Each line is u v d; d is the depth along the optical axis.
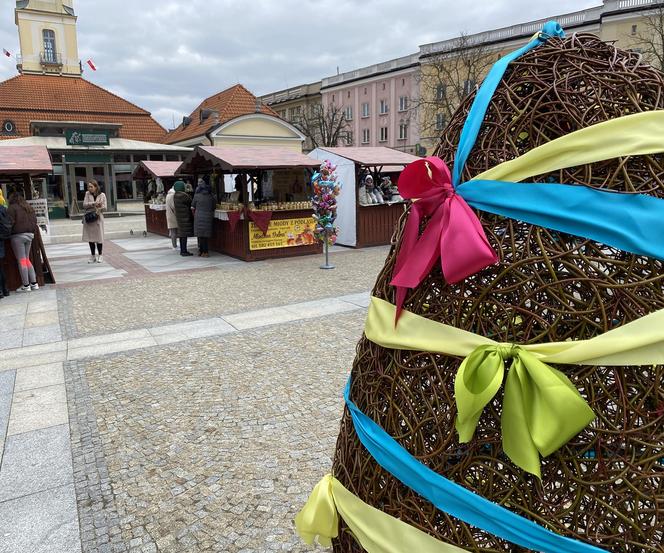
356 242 14.05
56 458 3.45
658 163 1.11
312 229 12.95
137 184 28.11
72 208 25.61
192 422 3.93
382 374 1.41
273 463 3.31
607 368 1.11
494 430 1.18
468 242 1.16
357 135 58.59
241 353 5.56
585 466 1.14
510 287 1.17
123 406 4.26
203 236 12.79
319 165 12.12
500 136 1.25
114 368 5.20
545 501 1.16
